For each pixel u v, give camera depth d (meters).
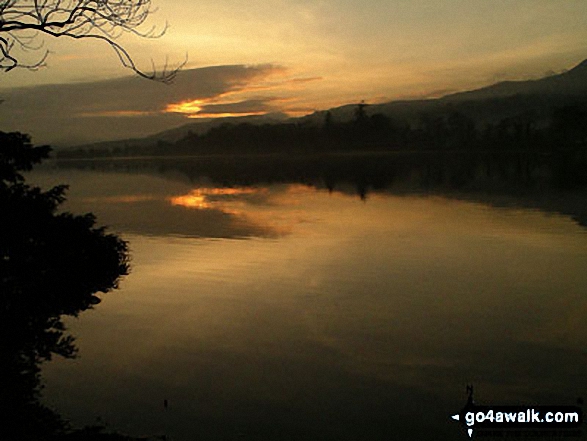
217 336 10.34
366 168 75.81
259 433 6.87
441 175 55.97
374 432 6.91
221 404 7.70
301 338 10.16
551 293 12.46
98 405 7.64
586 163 64.25
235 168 90.62
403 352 9.38
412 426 7.02
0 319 6.37
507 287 13.07
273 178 61.56
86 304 7.24
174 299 12.80
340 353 9.42
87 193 46.81
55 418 7.11
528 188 37.50
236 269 15.65
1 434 6.30
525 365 8.73
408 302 12.16
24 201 6.72
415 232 21.27
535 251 16.92
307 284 13.89
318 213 28.23
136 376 8.60
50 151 7.01
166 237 21.45
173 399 7.82
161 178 68.31
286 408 7.55
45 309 6.67
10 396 6.78
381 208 29.59
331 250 18.12
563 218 23.16
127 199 39.62
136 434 6.77
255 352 9.55
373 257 16.83
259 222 25.31
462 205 29.44
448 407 7.50
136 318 11.44
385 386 8.16
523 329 10.29
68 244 6.83
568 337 9.84
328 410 7.51
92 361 9.21
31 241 6.80
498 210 26.69
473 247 17.88
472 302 12.01
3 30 6.02
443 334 10.16
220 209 31.27
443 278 14.07
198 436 6.82
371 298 12.53
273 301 12.52
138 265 16.38
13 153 6.72
